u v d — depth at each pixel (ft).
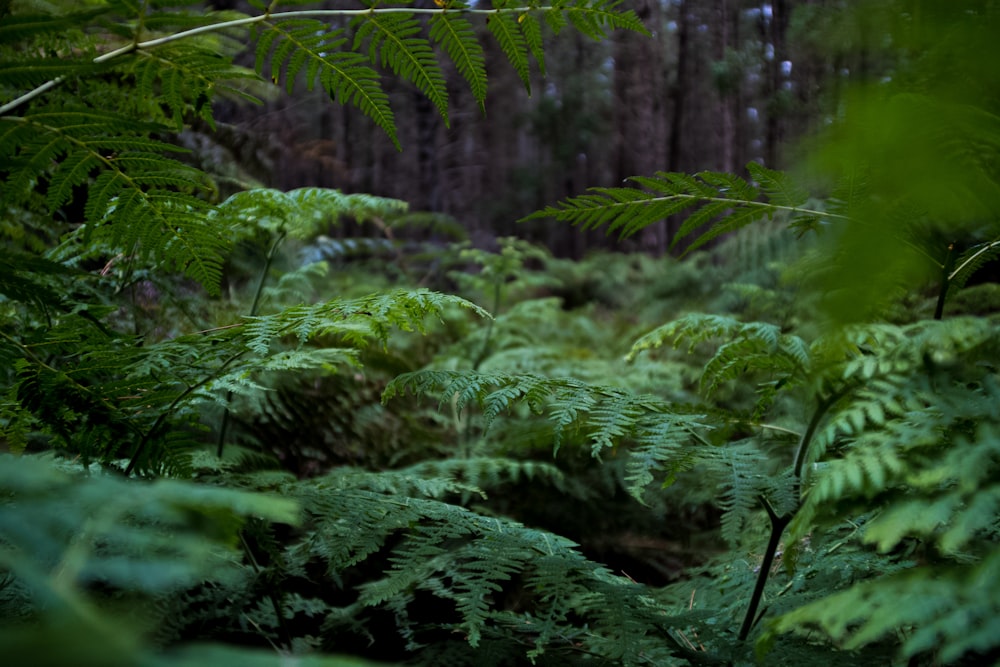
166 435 4.12
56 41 5.04
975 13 1.31
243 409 8.49
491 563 4.01
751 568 5.29
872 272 1.77
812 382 3.41
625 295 22.93
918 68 1.57
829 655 3.84
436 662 4.15
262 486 4.27
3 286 3.63
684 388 11.14
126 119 3.48
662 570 8.44
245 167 12.58
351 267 19.21
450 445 10.88
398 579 3.92
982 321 3.06
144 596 3.82
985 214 1.78
